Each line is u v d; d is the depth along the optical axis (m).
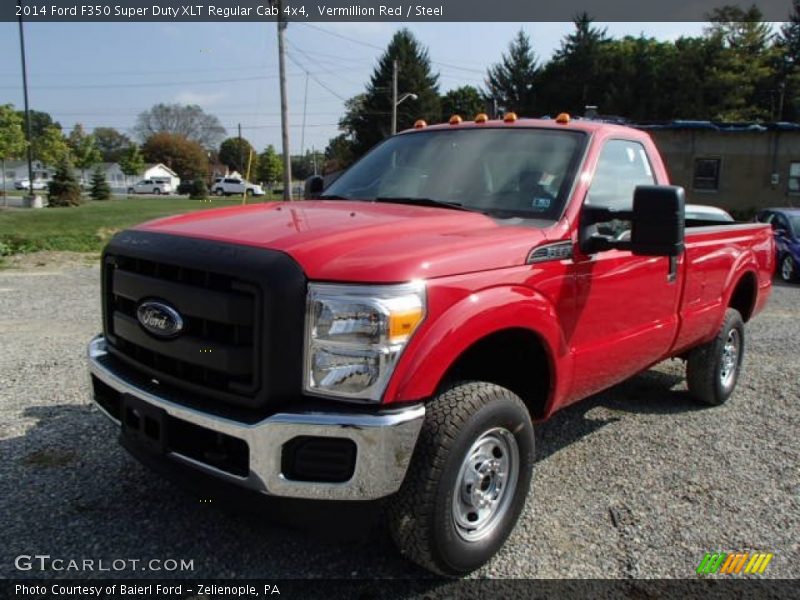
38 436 4.41
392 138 4.73
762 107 59.75
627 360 4.10
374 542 3.33
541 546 3.37
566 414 5.35
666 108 54.25
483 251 2.99
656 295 4.23
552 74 68.75
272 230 2.96
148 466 3.02
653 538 3.49
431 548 2.84
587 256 3.57
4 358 6.25
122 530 3.35
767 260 6.02
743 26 51.66
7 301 9.22
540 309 3.21
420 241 2.93
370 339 2.57
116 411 3.20
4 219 28.27
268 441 2.56
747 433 5.02
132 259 3.10
